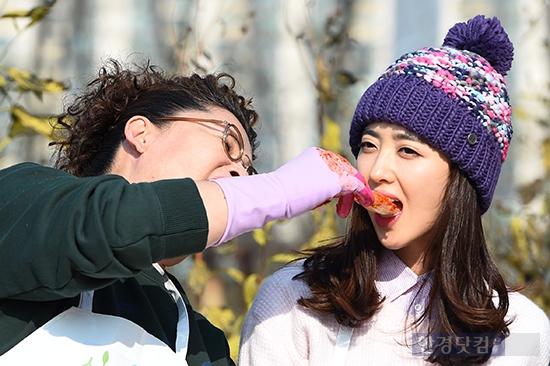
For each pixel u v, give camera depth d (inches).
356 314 151.1
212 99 159.9
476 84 152.9
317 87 256.4
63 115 170.4
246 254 368.2
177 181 124.3
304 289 159.6
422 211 151.8
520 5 467.2
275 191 130.2
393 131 150.6
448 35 165.6
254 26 513.7
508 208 297.1
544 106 332.5
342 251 160.9
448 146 149.8
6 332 123.3
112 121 156.6
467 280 154.3
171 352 134.6
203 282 238.7
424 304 155.7
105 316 129.6
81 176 156.9
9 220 122.6
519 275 268.2
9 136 206.5
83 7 498.6
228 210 125.6
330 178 135.0
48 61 483.2
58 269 116.3
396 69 155.5
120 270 117.6
